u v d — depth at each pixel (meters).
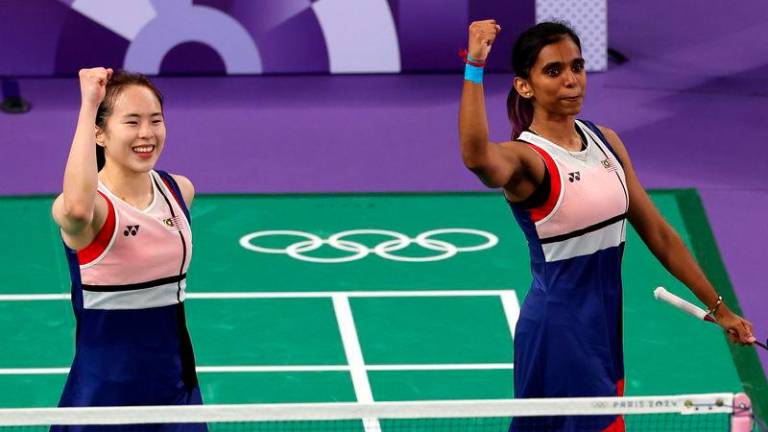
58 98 49.91
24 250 39.62
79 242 21.83
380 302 36.66
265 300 36.81
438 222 41.50
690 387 32.28
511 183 22.81
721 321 24.30
